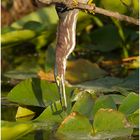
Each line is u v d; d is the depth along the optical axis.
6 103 7.19
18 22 10.09
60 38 6.57
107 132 5.89
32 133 5.96
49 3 5.96
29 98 6.93
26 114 6.67
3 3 11.41
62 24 6.54
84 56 10.23
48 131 6.01
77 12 6.51
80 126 5.88
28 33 9.38
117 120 5.93
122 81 8.06
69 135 5.82
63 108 6.39
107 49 10.26
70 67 8.98
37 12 10.09
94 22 10.25
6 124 5.75
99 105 6.34
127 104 6.32
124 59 9.53
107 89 7.53
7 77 8.97
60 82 6.56
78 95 6.75
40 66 9.73
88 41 10.48
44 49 10.80
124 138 5.75
